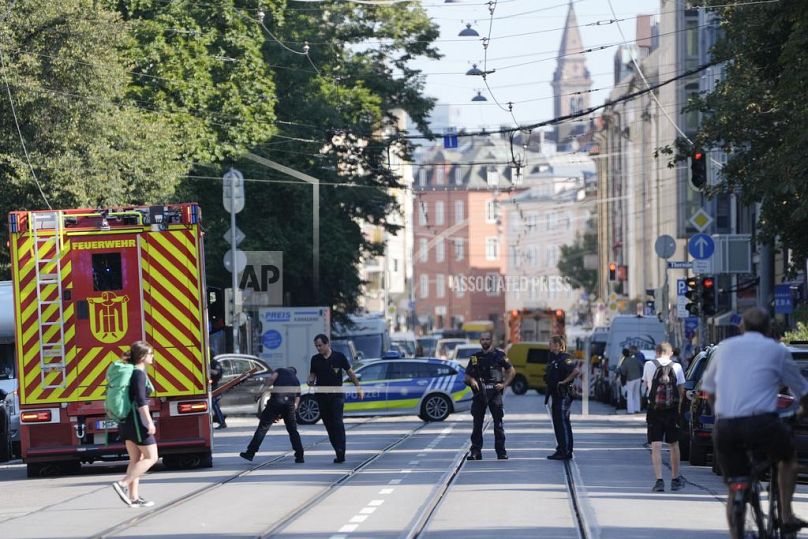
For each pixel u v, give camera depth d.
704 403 58.28
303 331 114.88
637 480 52.03
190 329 56.62
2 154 89.06
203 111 117.94
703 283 105.19
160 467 61.09
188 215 56.47
